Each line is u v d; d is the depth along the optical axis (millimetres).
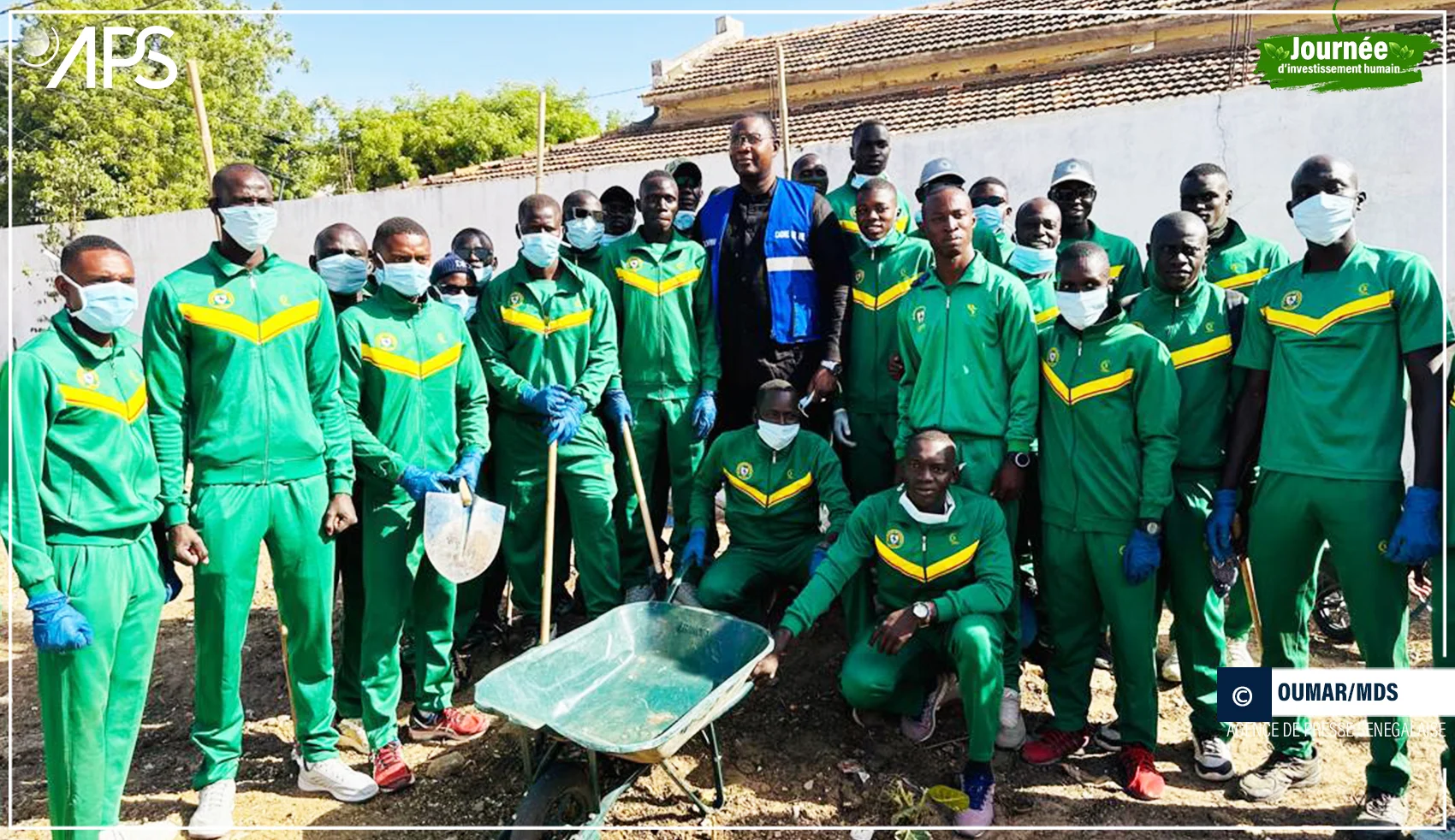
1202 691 3699
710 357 4859
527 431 4652
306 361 3566
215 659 3426
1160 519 3459
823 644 4770
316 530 3539
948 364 3891
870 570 4125
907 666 3760
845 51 13117
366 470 3775
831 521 4254
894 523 3738
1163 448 3451
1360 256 3230
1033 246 4238
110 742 3162
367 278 4523
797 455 4332
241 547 3375
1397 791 3320
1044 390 3764
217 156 21406
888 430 4625
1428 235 6719
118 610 3049
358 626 4184
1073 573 3684
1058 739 3809
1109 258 4812
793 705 4262
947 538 3682
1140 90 9953
